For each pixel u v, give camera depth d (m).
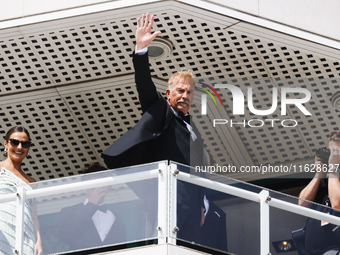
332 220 17.64
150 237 16.41
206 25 19.25
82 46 19.89
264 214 17.16
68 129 21.88
